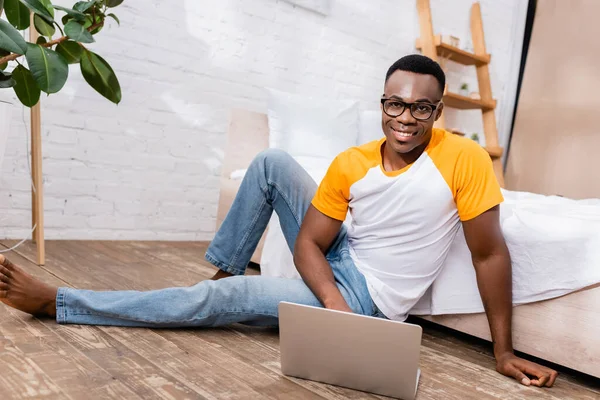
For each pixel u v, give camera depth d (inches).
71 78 94.3
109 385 36.8
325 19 127.3
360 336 38.7
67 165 95.5
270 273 71.5
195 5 107.3
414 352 37.7
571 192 147.9
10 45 54.3
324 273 47.9
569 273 47.9
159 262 84.6
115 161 100.8
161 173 106.8
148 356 43.0
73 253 84.8
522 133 159.8
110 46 98.0
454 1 152.6
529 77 160.1
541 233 49.9
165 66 104.9
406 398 39.7
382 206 47.7
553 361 49.1
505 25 163.6
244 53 115.0
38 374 37.4
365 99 137.8
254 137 106.2
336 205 49.0
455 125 159.2
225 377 40.5
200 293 48.9
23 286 47.2
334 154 103.3
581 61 149.3
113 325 49.3
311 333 40.0
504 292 48.3
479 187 45.5
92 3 64.0
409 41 145.3
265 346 48.7
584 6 150.2
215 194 114.8
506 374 47.2
